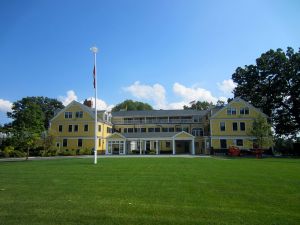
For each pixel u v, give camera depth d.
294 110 52.41
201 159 32.66
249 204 8.22
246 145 51.53
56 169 19.34
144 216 6.95
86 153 53.47
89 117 57.28
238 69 59.56
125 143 55.41
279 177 14.38
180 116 64.44
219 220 6.60
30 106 38.56
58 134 57.91
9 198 9.06
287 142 55.00
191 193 9.89
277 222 6.45
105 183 12.27
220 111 53.00
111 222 6.47
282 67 53.22
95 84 27.72
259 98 56.00
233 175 15.27
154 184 11.97
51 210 7.52
